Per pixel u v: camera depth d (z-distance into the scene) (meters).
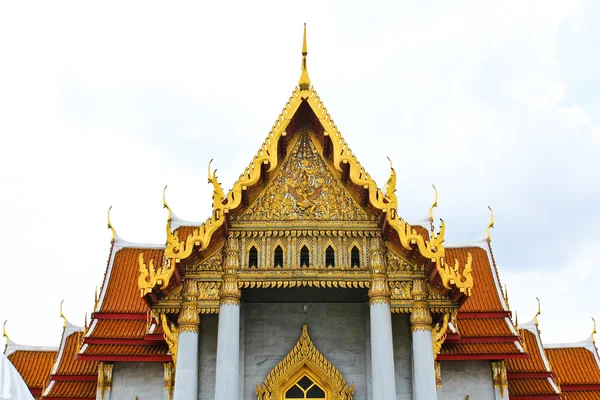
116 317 38.12
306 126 27.17
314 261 25.36
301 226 25.73
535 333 41.38
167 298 25.03
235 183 25.05
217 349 24.66
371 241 25.62
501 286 40.75
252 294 27.73
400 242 24.84
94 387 38.03
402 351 27.27
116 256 43.03
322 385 27.27
